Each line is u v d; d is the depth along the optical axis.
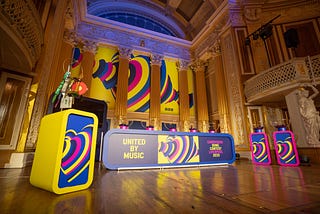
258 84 6.83
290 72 5.74
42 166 1.84
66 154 1.72
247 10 8.65
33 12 3.25
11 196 1.52
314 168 3.75
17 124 3.82
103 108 6.32
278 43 7.84
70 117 1.82
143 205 1.29
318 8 7.64
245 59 8.02
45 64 4.54
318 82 5.41
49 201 1.39
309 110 5.36
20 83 3.97
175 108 11.48
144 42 11.38
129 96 10.31
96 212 1.14
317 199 1.45
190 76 12.42
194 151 4.01
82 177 1.83
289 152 4.37
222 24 9.55
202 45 11.55
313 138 5.14
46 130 1.96
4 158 3.61
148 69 11.30
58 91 2.29
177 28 13.62
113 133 3.39
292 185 2.01
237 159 6.79
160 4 13.02
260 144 4.91
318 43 7.24
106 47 10.57
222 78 9.34
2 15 2.50
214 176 2.66
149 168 3.63
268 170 3.41
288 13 8.07
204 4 11.36
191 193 1.65
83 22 9.97
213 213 1.14
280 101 7.23
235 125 7.81
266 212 1.16
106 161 3.24
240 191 1.72
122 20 12.25
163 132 3.79
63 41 8.64
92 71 9.51
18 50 3.17
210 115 11.30
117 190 1.77
